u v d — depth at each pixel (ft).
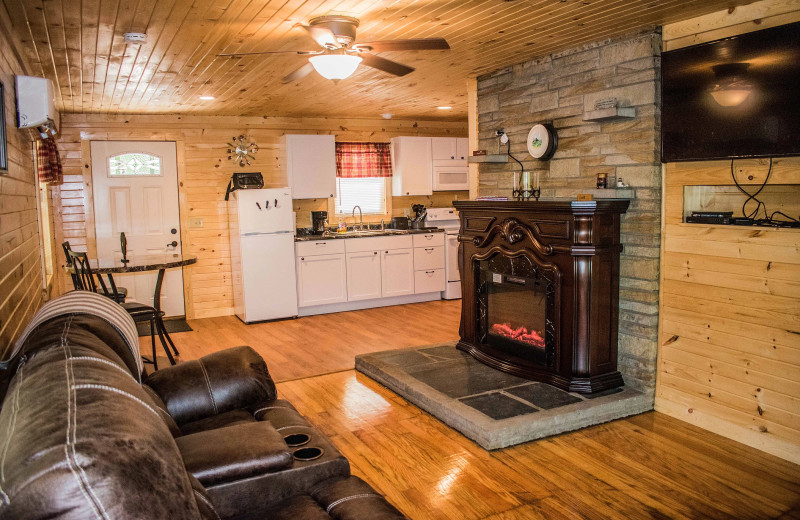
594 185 12.64
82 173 20.58
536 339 12.74
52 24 9.78
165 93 16.80
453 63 14.28
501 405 11.22
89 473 2.83
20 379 3.90
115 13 9.34
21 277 9.43
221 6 9.18
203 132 22.07
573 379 11.84
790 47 8.87
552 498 8.55
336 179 24.29
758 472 9.20
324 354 16.63
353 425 11.39
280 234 21.24
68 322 5.57
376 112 22.94
